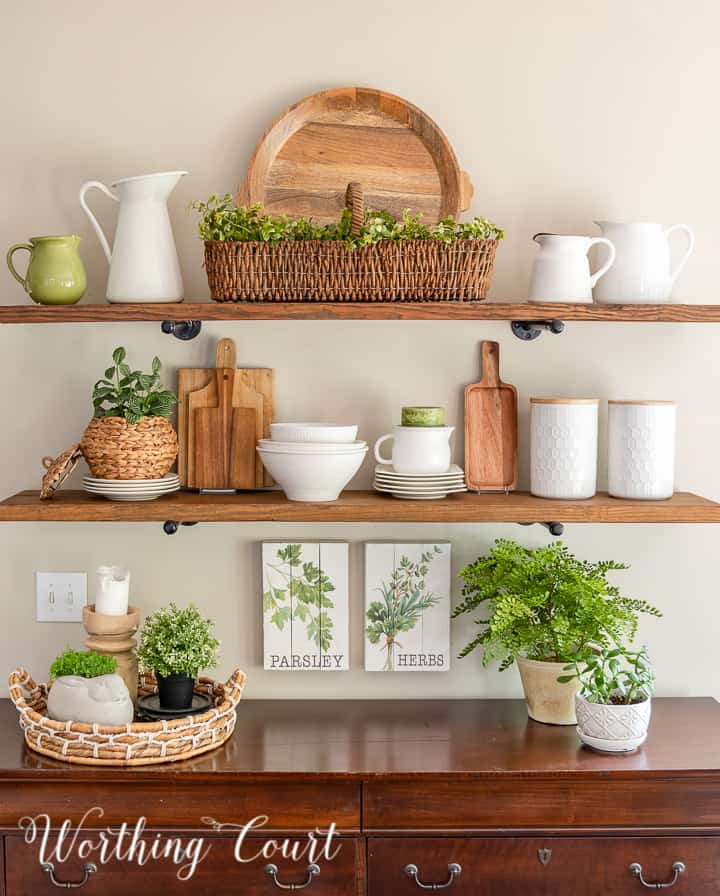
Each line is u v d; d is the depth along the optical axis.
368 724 2.04
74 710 1.85
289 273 1.92
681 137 2.15
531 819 1.81
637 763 1.82
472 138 2.15
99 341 2.18
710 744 1.92
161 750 1.82
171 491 2.06
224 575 2.20
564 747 1.91
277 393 2.18
